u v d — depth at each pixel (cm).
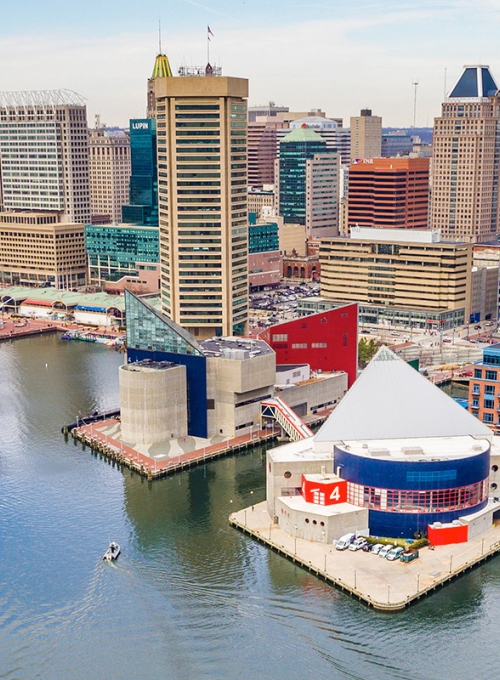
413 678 17888
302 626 19538
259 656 18562
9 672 18162
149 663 18375
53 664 18375
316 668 18188
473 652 18700
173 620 19800
